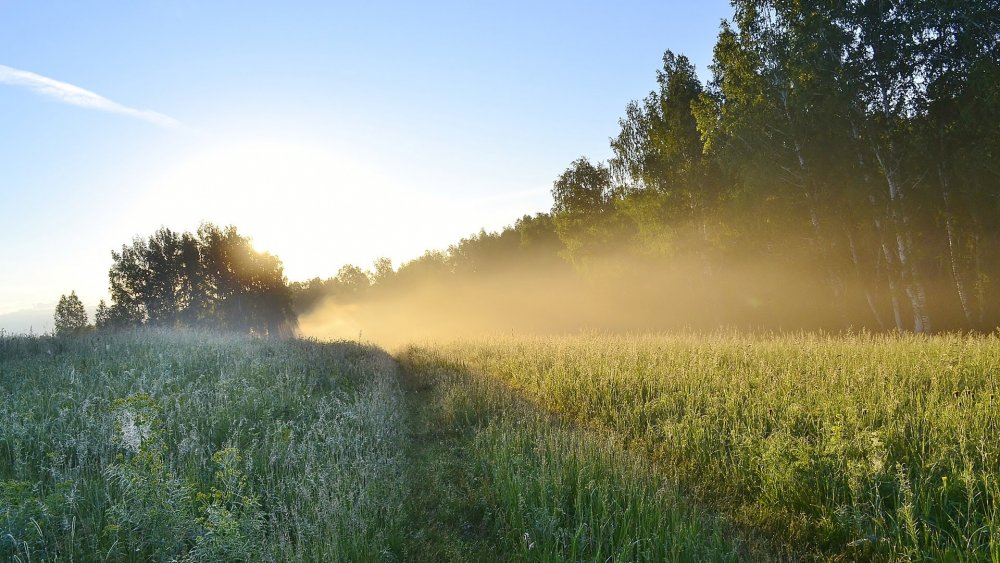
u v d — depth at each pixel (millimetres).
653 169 32562
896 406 7793
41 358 13656
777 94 24453
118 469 5965
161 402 9195
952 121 20906
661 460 7684
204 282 46031
